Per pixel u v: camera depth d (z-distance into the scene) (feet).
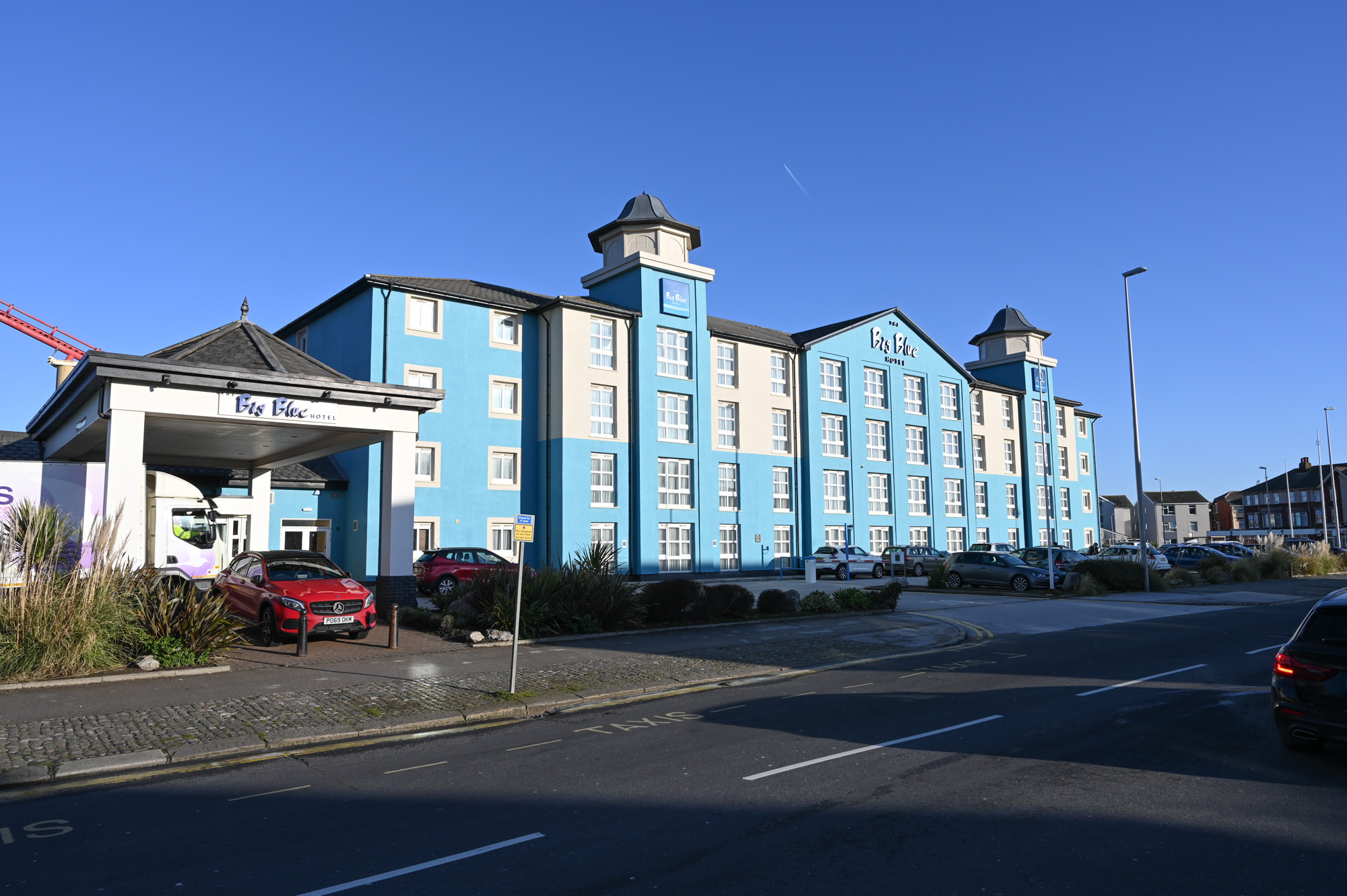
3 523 39.63
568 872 15.96
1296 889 14.88
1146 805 19.77
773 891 14.99
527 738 27.99
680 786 21.75
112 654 38.19
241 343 54.85
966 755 24.59
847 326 145.18
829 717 30.30
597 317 112.47
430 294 99.40
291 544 92.38
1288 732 23.35
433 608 62.69
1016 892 14.83
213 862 16.76
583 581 55.67
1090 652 47.42
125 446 46.55
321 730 28.37
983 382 168.25
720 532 123.24
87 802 21.08
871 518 143.23
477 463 102.83
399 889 15.28
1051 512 161.38
